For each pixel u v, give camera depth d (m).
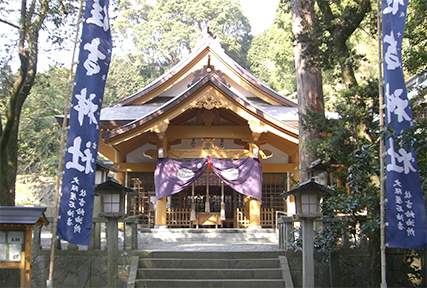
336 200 8.46
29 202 21.86
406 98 6.86
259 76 42.97
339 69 11.09
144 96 18.45
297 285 9.58
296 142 14.38
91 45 7.13
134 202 16.75
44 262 9.67
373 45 23.09
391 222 6.80
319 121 10.04
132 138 15.01
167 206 17.00
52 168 25.58
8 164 10.10
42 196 22.31
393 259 9.70
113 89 44.38
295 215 7.89
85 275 9.59
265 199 16.97
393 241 6.75
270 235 14.20
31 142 24.62
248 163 14.81
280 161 16.92
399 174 6.81
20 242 6.53
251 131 15.56
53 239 6.70
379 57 7.45
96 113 7.01
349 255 9.69
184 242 13.23
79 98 6.95
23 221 6.42
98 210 11.12
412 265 9.74
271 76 40.41
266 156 16.88
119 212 8.14
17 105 10.04
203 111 15.87
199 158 15.62
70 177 6.73
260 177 14.77
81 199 6.69
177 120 15.76
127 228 10.15
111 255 8.13
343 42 10.22
